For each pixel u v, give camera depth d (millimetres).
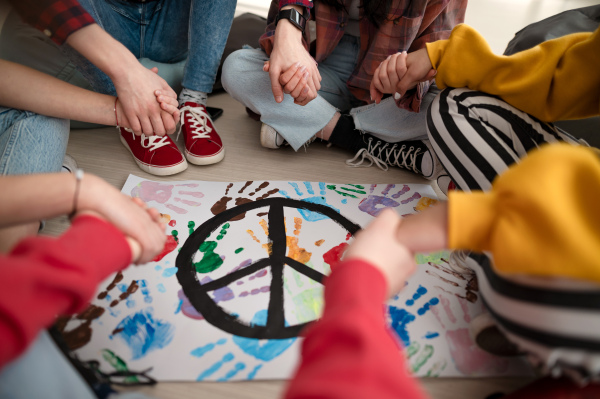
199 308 838
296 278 920
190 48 1350
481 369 754
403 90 1087
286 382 715
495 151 889
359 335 364
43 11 850
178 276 908
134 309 825
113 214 579
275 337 790
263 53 1313
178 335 782
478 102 951
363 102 1486
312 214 1116
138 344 759
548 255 462
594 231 465
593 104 881
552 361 524
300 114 1300
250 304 854
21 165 885
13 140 891
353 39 1388
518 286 533
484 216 508
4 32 1266
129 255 564
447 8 1260
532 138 936
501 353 778
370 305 421
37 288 427
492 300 608
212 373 720
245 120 1624
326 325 394
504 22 3115
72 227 544
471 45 945
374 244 522
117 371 710
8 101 913
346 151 1466
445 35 1300
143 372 713
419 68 1027
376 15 1196
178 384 704
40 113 950
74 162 1172
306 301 868
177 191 1171
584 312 471
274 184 1228
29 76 930
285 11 1159
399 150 1316
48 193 564
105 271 521
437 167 1219
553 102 908
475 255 829
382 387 329
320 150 1460
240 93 1329
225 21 1309
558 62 888
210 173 1275
